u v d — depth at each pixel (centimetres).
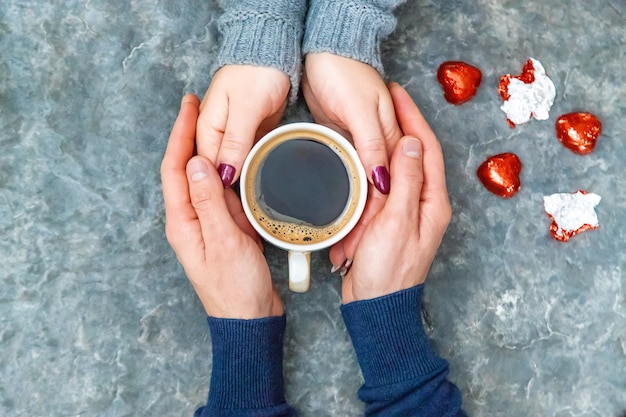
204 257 62
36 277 67
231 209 64
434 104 71
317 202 63
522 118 71
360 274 63
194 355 68
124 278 67
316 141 63
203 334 68
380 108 64
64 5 69
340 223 63
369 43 65
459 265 70
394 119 65
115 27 69
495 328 70
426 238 64
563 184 71
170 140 64
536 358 70
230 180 62
